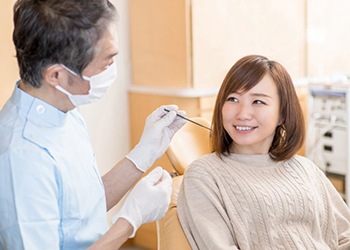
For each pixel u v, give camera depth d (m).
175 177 1.77
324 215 1.64
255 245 1.50
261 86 1.58
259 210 1.52
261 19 3.36
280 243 1.51
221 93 1.63
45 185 1.11
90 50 1.11
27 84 1.17
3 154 1.11
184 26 2.96
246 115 1.57
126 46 3.24
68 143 1.23
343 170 3.42
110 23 1.13
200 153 1.87
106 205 1.45
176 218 1.55
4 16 2.06
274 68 1.63
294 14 3.57
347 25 3.96
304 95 3.68
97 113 3.08
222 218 1.50
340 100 3.37
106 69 1.18
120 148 3.25
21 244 1.08
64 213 1.18
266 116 1.58
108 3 1.15
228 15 3.16
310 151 3.55
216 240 1.44
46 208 1.11
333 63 3.91
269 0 3.39
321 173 1.72
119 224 1.23
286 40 3.55
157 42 3.11
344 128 3.37
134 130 3.28
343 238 1.63
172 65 3.06
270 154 1.66
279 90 1.62
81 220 1.21
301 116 1.67
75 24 1.08
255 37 3.34
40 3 1.08
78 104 1.21
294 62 3.64
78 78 1.15
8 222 1.09
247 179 1.57
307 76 3.73
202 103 3.06
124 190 1.48
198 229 1.47
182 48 2.99
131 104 3.28
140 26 3.18
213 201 1.51
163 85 3.12
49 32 1.08
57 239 1.13
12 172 1.09
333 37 3.87
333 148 3.45
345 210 1.70
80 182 1.22
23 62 1.12
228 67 3.19
